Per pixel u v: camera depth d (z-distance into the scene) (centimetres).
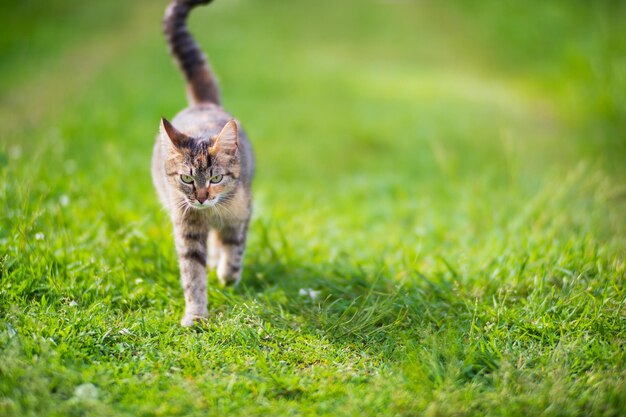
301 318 460
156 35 1593
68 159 762
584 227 592
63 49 1512
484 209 687
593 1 1691
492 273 512
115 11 1870
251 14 1866
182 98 1117
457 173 884
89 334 409
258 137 1023
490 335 425
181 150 467
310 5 2006
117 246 527
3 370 351
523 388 368
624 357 395
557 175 763
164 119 466
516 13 1838
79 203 614
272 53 1509
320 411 351
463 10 1978
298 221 668
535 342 423
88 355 391
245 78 1305
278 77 1339
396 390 365
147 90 1165
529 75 1561
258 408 347
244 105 1152
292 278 532
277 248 588
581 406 355
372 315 453
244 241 518
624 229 627
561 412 347
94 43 1579
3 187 557
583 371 393
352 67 1489
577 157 967
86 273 484
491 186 775
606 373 381
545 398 356
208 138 484
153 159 561
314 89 1291
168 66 1326
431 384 370
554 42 1661
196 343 411
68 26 1703
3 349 374
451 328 430
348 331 436
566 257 511
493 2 1941
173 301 476
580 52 1391
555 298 464
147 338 416
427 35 1823
